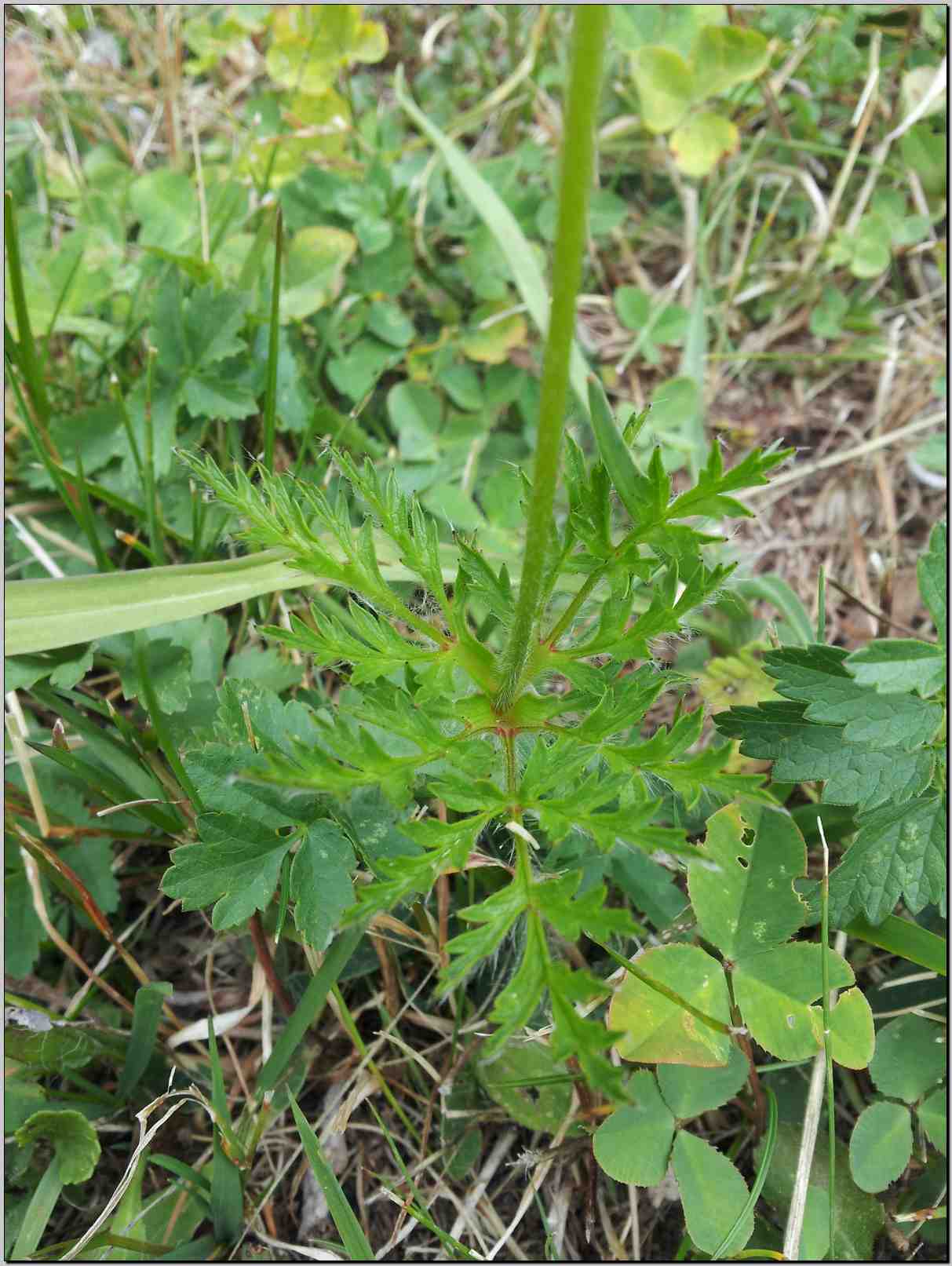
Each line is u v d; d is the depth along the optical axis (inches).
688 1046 7.9
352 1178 9.3
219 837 7.8
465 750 6.8
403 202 13.7
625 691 6.9
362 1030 9.7
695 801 6.5
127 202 13.4
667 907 9.3
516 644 6.9
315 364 12.8
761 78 14.5
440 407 13.1
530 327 14.0
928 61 15.2
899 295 14.7
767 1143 8.0
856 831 9.2
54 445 11.2
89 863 9.7
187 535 11.2
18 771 10.0
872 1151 8.1
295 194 13.7
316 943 7.7
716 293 14.8
